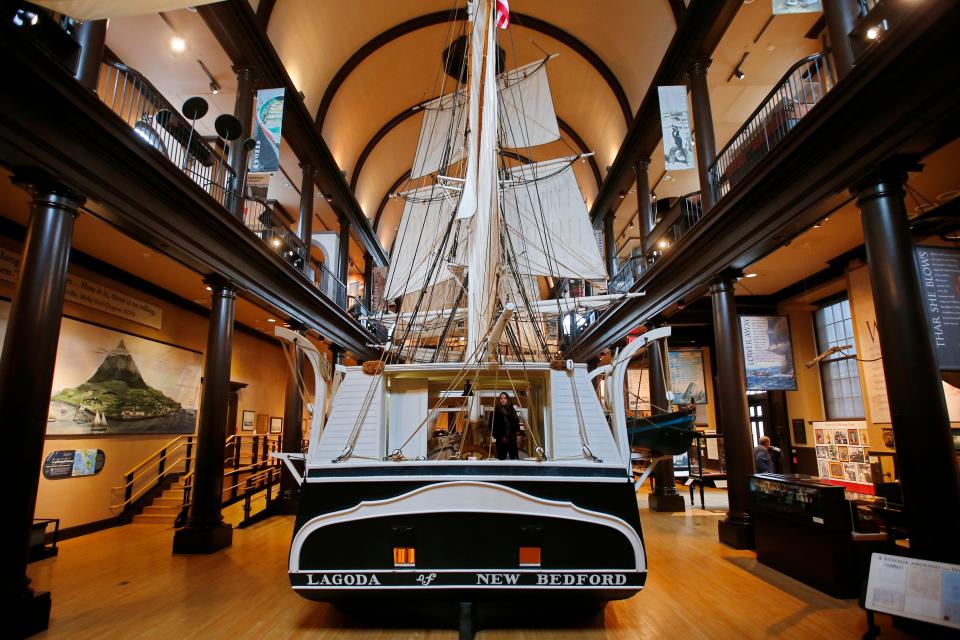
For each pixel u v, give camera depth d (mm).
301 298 8977
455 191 7074
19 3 3445
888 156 3688
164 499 8562
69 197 3982
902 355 3521
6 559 3285
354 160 14164
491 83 4461
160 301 9062
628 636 3199
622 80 10875
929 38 3143
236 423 11656
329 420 3588
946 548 3186
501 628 3328
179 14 6707
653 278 8188
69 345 7004
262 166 7215
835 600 3887
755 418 11516
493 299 4238
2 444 3402
